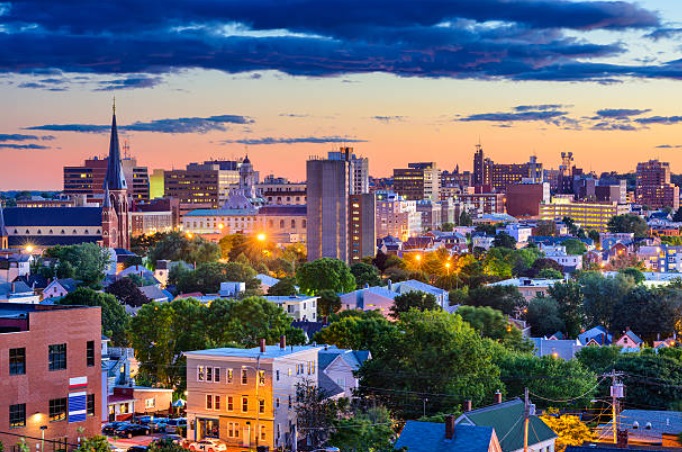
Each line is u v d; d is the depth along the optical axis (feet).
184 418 590.14
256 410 540.52
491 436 400.47
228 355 547.90
